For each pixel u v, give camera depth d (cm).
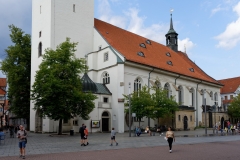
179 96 5628
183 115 5156
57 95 3288
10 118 7294
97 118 4034
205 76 6788
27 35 5434
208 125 6238
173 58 6212
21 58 5169
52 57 3478
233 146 2233
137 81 4641
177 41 7238
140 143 2462
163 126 4619
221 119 6562
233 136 3503
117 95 4194
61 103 3238
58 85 3189
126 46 4950
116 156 1636
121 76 4206
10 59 5212
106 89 4356
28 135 3616
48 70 3394
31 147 2161
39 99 3388
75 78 3466
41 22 4666
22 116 5047
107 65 4447
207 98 6562
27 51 5291
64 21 4547
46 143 2470
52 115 3303
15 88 4959
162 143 2466
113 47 4456
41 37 4628
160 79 5081
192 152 1834
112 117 4231
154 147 2150
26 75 5197
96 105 4047
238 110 6612
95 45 4881
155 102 4106
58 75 3406
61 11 4525
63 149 2017
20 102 5019
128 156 1638
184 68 6069
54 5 4441
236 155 1681
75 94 3312
